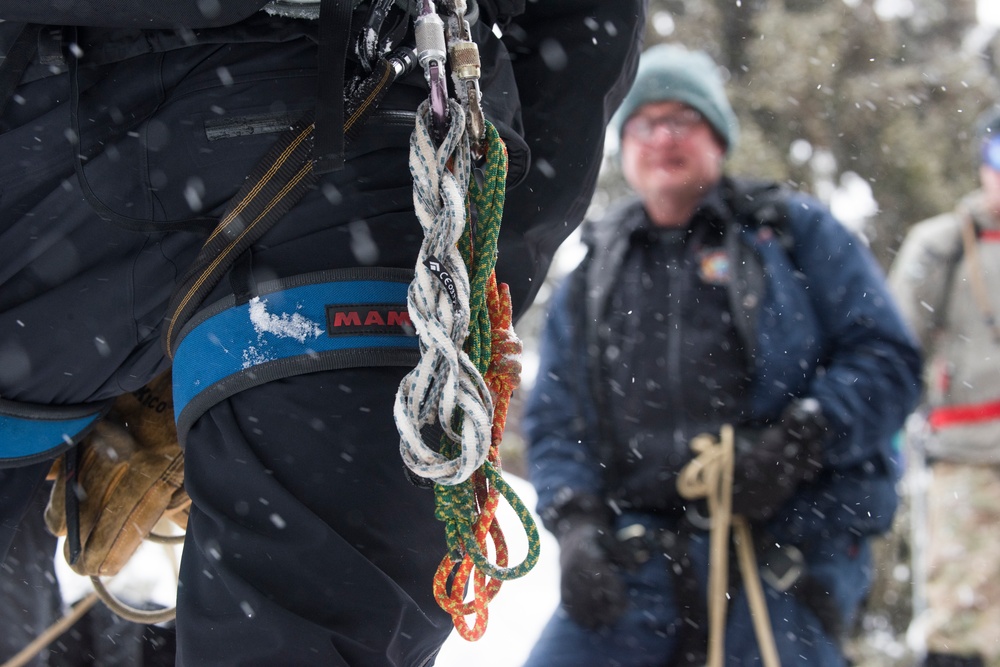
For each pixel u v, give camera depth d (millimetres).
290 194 1334
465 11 1378
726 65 9680
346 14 1292
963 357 3945
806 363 2697
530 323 9125
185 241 1403
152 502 1731
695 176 2809
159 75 1365
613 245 2861
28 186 1387
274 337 1306
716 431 2672
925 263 4055
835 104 9734
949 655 3746
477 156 1321
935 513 3912
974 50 11375
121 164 1361
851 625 2598
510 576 1228
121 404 1788
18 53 1357
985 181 4078
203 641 1279
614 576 2617
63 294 1425
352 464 1287
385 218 1364
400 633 1293
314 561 1254
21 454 1552
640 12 1652
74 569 1745
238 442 1295
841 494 2613
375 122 1358
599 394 2770
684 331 2736
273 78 1358
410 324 1331
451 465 1200
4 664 1948
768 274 2740
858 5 9945
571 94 1621
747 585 2529
